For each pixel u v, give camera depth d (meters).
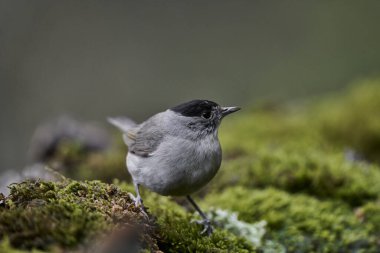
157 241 6.04
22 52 19.88
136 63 20.64
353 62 19.66
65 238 4.61
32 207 5.05
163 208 7.45
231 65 20.70
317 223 8.45
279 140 13.27
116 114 20.03
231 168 10.34
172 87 20.50
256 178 9.84
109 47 20.78
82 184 5.85
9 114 19.19
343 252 8.11
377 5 20.58
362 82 16.28
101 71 20.42
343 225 8.51
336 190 9.40
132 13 21.06
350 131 13.40
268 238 8.15
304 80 19.86
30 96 19.48
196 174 7.04
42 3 20.48
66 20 20.53
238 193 9.16
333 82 19.52
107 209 5.38
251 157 10.84
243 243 7.18
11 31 19.98
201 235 6.80
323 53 20.16
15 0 20.16
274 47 20.88
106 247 4.65
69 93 19.81
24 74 19.64
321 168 9.77
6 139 18.89
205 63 20.95
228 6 21.56
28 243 4.56
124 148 12.09
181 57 20.92
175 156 6.97
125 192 6.06
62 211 4.94
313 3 21.17
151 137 7.23
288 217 8.56
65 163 11.35
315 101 16.91
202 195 9.73
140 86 20.39
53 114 19.47
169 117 7.32
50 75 19.95
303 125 14.16
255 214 8.61
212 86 20.58
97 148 12.14
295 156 10.38
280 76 20.11
